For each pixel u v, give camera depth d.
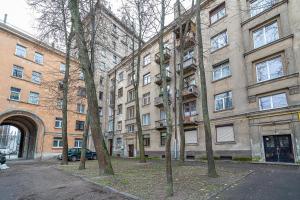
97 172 12.92
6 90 27.94
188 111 24.53
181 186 8.48
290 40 16.20
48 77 32.91
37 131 30.88
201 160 20.59
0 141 70.19
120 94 38.72
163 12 9.34
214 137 20.77
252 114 17.67
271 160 16.34
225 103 20.53
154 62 30.69
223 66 21.45
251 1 19.94
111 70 42.12
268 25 18.14
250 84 18.39
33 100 30.97
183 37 18.31
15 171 15.68
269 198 6.70
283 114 15.86
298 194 6.88
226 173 11.14
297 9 16.16
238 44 20.11
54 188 9.33
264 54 17.72
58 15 17.53
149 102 30.77
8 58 28.67
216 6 23.00
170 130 7.77
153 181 9.65
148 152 29.20
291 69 15.93
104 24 17.83
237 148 18.62
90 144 36.97
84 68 11.93
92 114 11.70
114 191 8.16
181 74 16.81
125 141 34.78
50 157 31.52
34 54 31.89
